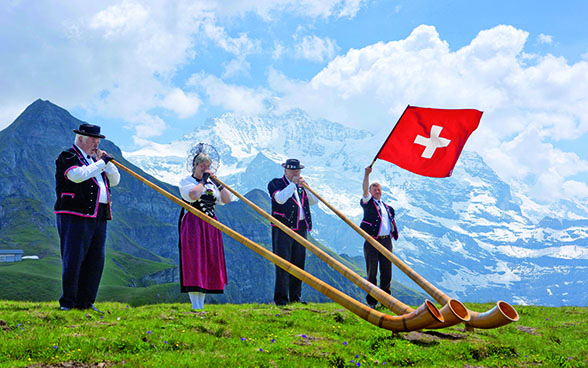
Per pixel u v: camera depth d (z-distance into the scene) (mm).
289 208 17656
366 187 17844
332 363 9156
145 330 10273
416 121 14352
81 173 12547
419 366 9484
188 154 14172
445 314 10125
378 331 12023
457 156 14156
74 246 12781
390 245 18156
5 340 9078
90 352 8734
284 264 9680
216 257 13812
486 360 10188
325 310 14547
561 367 10086
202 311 12945
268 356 9148
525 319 16312
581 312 18516
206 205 13719
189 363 8312
